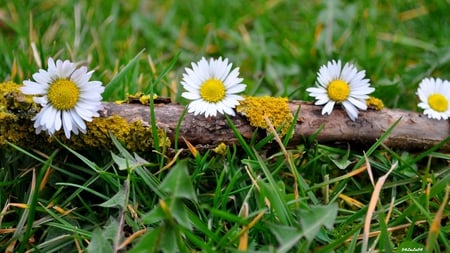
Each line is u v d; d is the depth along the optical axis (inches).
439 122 12.1
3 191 11.6
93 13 15.0
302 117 11.8
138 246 10.1
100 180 11.8
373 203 11.1
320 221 10.4
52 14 14.9
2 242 11.3
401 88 13.7
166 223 10.2
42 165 11.8
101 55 14.2
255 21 15.3
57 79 11.2
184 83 11.6
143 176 11.3
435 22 15.3
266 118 11.6
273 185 11.1
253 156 11.7
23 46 14.0
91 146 11.6
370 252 10.9
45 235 11.4
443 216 11.5
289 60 14.6
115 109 11.6
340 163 11.9
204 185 12.0
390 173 12.0
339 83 11.8
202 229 10.8
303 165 12.2
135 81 13.1
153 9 15.7
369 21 15.2
